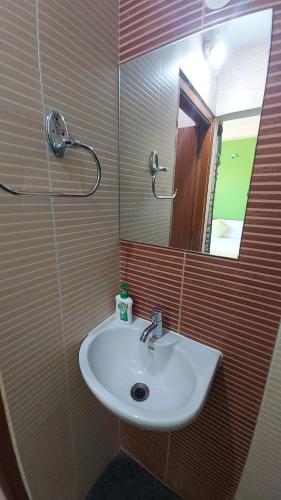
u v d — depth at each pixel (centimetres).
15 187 53
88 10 63
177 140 74
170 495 112
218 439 90
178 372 80
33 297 63
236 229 66
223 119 63
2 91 48
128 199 88
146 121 77
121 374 89
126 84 78
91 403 97
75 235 73
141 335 83
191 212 74
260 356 71
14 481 70
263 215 61
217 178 68
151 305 93
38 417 73
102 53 71
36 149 56
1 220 52
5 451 65
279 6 51
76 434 93
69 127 64
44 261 64
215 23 59
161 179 79
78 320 81
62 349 76
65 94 61
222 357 79
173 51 68
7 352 59
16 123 51
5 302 56
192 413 58
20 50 49
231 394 81
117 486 114
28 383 67
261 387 73
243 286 69
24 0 49
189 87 67
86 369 71
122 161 86
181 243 78
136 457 124
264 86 55
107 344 89
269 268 63
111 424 117
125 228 91
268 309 66
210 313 78
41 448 77
